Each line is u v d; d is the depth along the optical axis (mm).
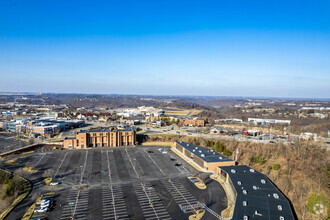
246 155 143000
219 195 95812
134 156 152000
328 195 87688
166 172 122250
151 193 96688
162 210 83000
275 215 73188
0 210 82938
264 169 123625
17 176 110625
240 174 107438
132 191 98312
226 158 133875
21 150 159625
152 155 155125
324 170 102875
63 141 179000
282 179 108062
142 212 81438
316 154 121562
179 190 100125
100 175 116312
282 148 138750
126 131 184000
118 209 83188
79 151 162875
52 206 84125
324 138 171625
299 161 120250
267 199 83688
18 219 75562
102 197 92250
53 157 146625
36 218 76062
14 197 91000
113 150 167250
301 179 104125
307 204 86438
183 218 78062
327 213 79812
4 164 129875
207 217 78750
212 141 175375
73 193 95375
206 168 124500
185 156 153250
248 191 89938
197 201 90188
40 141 184875
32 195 92938
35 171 120125
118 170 124250
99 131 180625
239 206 78375
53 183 103688
